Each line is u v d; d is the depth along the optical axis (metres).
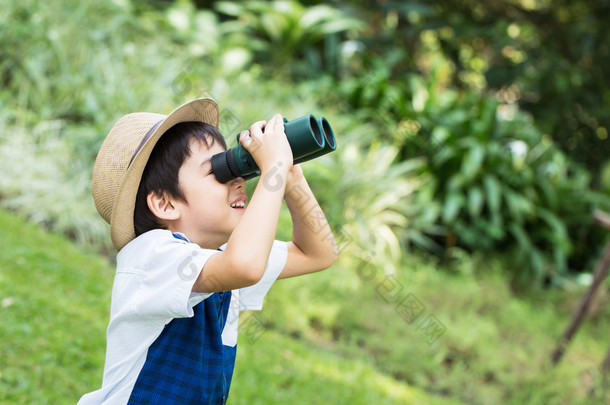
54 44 5.73
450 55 9.48
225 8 7.98
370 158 5.77
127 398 1.23
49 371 2.57
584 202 6.80
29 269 3.59
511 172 6.52
